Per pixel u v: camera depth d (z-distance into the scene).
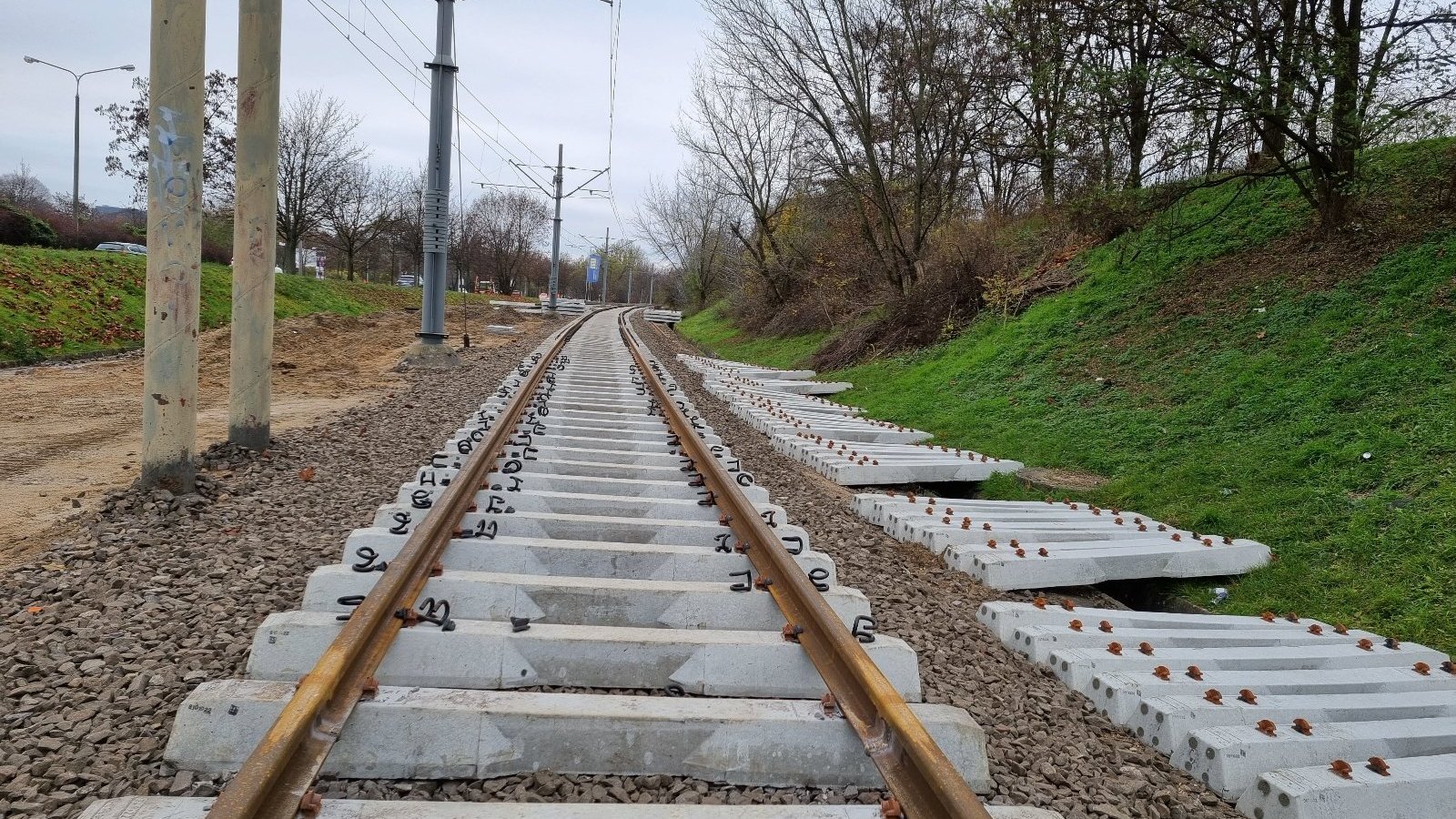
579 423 9.94
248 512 6.10
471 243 76.75
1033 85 14.20
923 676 4.23
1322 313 11.26
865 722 3.15
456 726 3.00
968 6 21.69
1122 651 4.93
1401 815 3.44
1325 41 11.80
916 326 20.78
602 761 3.07
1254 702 4.28
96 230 44.72
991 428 13.02
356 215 54.34
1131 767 3.77
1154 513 8.83
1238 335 12.09
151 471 6.17
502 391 11.78
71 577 4.62
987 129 23.59
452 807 2.62
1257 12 11.66
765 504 6.36
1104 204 14.17
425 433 9.78
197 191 6.13
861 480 9.61
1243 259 14.10
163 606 4.23
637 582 4.36
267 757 2.41
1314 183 13.41
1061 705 4.34
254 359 7.95
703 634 3.84
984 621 5.47
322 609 4.00
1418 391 8.71
